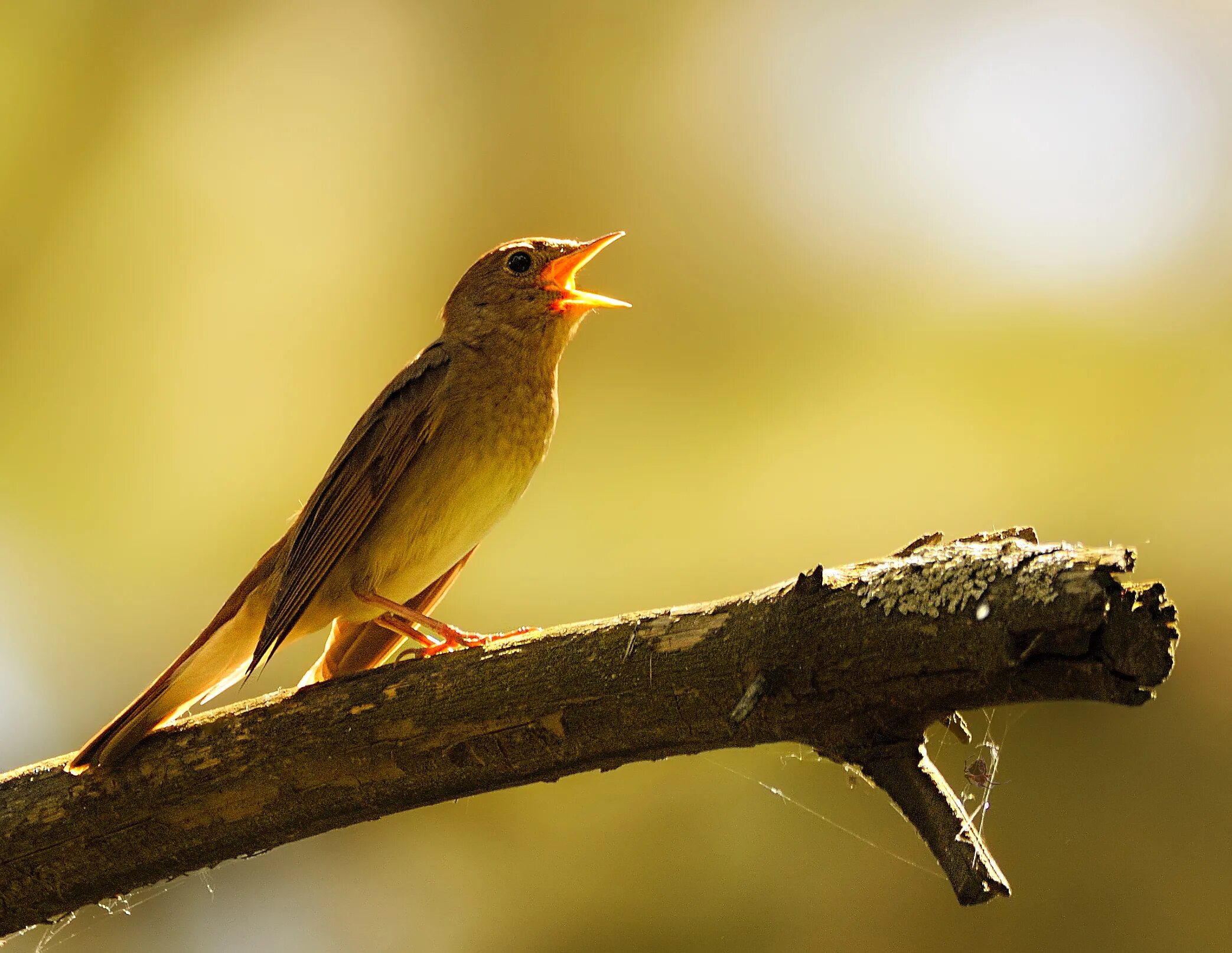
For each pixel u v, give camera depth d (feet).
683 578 34.30
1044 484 33.99
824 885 31.32
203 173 37.19
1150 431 33.94
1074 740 31.40
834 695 15.60
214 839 19.36
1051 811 30.73
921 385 35.35
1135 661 13.75
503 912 32.24
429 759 18.31
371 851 33.37
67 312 36.60
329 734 18.76
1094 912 29.76
